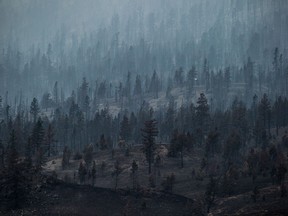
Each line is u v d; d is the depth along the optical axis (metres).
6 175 77.12
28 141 110.19
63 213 74.44
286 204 67.31
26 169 83.25
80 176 95.12
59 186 85.25
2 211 73.75
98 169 105.75
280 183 83.19
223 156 103.56
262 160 93.31
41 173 92.88
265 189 81.62
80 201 80.31
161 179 97.62
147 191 85.94
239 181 91.75
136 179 97.00
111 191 85.00
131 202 81.31
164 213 77.12
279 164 84.44
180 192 88.94
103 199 81.75
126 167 105.31
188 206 77.69
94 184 97.81
